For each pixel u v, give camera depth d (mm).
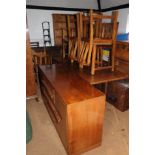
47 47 5539
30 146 1611
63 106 1289
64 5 5688
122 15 5441
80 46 2137
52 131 1848
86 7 6082
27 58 2250
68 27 2725
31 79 2396
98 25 2312
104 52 2324
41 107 2391
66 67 2312
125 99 2133
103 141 1647
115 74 2020
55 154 1508
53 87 1548
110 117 2076
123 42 2070
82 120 1303
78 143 1399
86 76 1927
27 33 2135
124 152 1506
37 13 5441
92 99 1271
